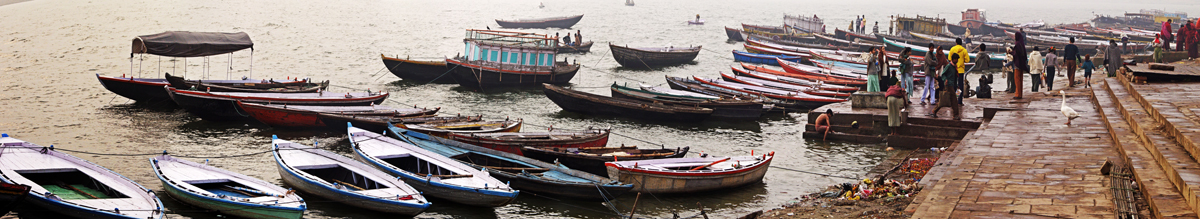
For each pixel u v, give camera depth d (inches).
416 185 637.9
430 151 743.1
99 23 3329.2
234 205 551.8
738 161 692.1
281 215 543.2
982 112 842.2
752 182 693.9
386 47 2501.2
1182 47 1561.3
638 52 2023.9
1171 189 371.6
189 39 1246.9
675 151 753.6
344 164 664.4
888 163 715.4
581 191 627.8
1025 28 3380.9
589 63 2160.4
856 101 922.1
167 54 1232.8
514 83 1565.0
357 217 594.2
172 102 1223.5
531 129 1075.3
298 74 1755.7
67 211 528.4
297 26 3390.7
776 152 860.0
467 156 739.4
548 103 1354.6
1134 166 429.7
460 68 1519.4
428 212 613.0
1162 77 772.0
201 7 4490.7
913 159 700.0
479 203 612.1
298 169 645.3
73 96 1311.5
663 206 627.2
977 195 410.0
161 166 633.0
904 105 821.9
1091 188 412.5
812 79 1549.0
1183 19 4274.1
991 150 553.0
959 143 685.3
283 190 574.6
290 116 993.5
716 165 681.6
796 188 684.7
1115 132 557.9
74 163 622.2
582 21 4581.7
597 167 716.7
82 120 1079.0
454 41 2834.6
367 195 579.8
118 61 1939.0
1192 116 505.4
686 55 2138.3
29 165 609.9
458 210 619.2
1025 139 598.9
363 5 5615.2
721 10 7224.4
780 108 1230.3
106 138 950.4
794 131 1056.8
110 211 514.6
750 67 1668.3
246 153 859.4
